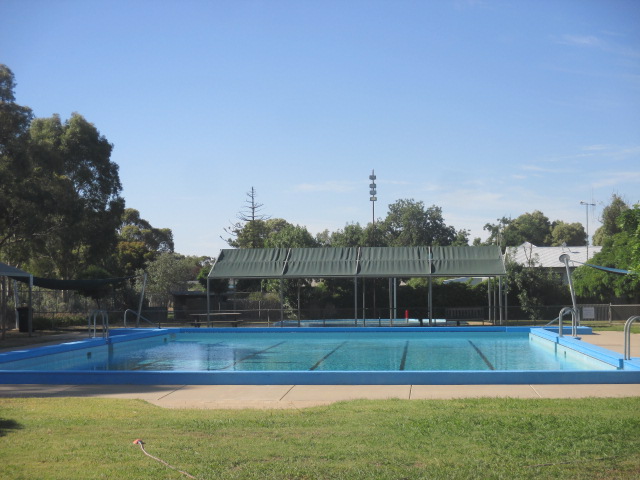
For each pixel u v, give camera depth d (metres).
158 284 53.28
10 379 13.18
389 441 7.14
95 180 47.06
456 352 20.70
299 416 8.78
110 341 22.67
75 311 35.75
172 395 11.52
